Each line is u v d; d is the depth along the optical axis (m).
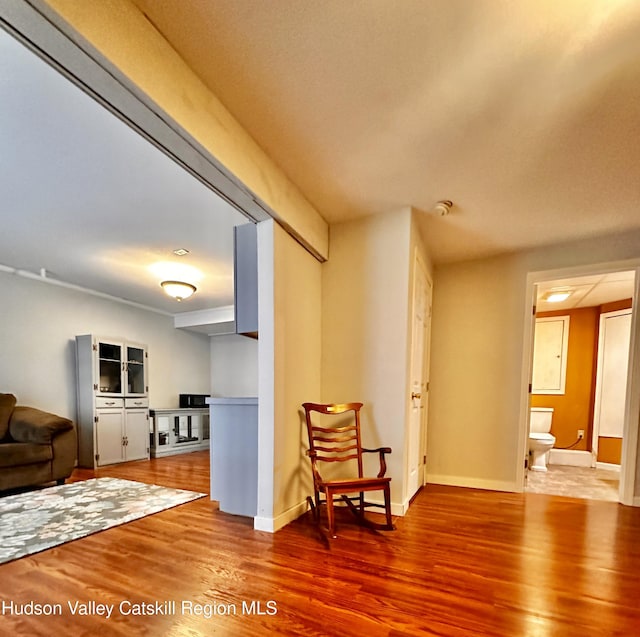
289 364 2.33
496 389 3.26
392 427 2.48
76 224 2.78
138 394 4.74
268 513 2.13
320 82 1.46
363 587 1.51
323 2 1.13
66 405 4.29
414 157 1.95
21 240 3.08
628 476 2.75
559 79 1.39
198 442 5.65
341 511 2.48
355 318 2.67
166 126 1.36
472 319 3.40
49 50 1.06
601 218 2.61
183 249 3.30
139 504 2.66
